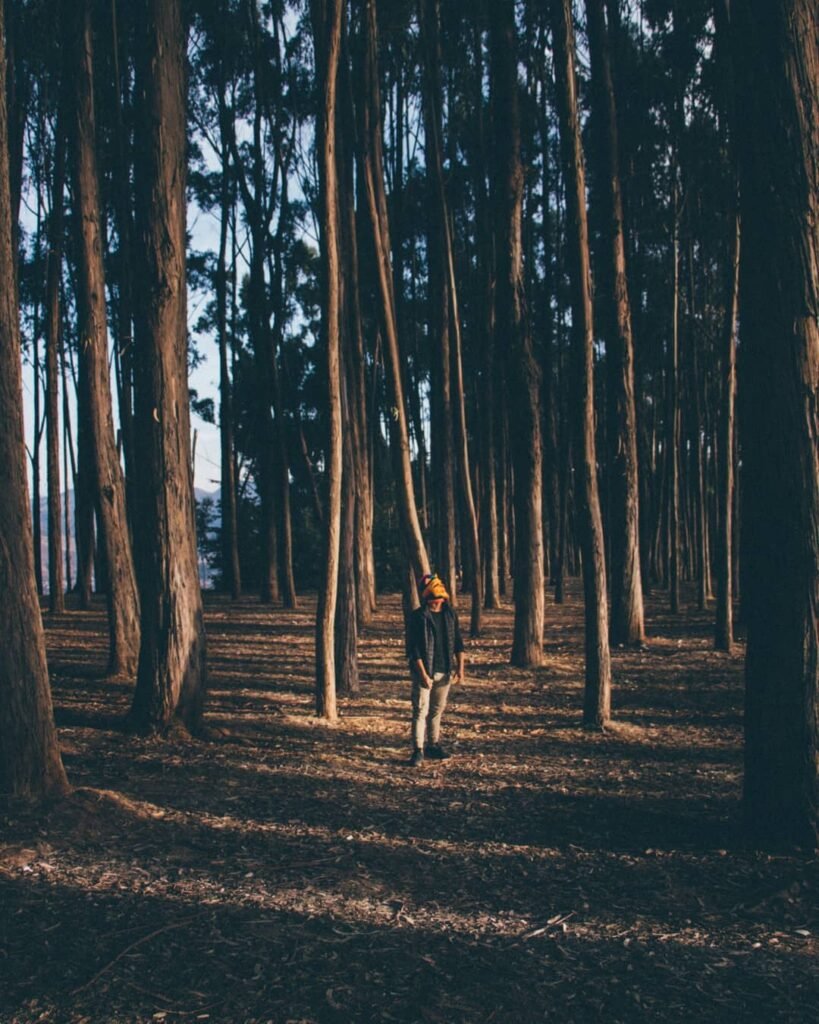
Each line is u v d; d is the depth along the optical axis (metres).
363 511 20.61
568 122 9.41
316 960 4.12
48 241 23.05
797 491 5.30
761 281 5.37
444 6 21.30
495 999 3.79
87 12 12.53
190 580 8.95
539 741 9.12
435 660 8.25
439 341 18.69
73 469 29.23
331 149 9.66
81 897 4.72
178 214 8.82
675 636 17.41
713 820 6.21
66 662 13.78
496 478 31.39
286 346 36.81
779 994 3.83
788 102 5.29
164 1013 3.60
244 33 23.89
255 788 7.15
